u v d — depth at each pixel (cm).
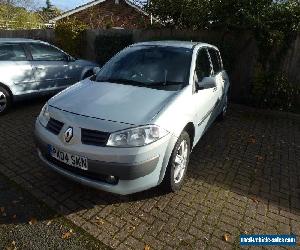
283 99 779
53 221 313
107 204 345
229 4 798
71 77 764
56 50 736
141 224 316
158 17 987
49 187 369
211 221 330
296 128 683
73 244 285
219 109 597
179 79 402
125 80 409
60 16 2269
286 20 757
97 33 1123
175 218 330
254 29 777
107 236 296
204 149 522
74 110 329
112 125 304
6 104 623
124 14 2231
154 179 323
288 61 791
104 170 299
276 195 395
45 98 762
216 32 867
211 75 508
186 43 492
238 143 563
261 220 341
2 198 344
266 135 621
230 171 448
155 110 328
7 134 518
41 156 352
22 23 3094
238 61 854
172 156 340
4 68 609
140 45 482
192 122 384
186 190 385
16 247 277
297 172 465
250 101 842
